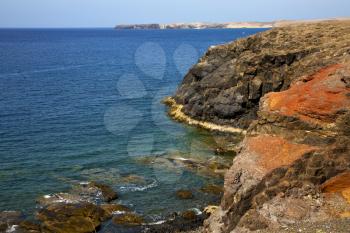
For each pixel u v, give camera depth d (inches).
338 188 1084.5
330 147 1146.7
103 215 1360.7
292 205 1039.6
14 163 1802.4
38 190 1547.7
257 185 1120.8
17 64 5236.2
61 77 4104.3
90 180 1644.9
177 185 1612.9
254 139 1299.2
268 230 984.3
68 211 1360.7
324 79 1412.4
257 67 2429.9
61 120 2469.2
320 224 953.5
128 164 1811.0
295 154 1169.4
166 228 1298.0
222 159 1915.6
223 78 2566.4
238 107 2431.1
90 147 2014.0
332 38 2486.5
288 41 2573.8
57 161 1833.2
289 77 2319.1
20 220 1325.0
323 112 1236.5
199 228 1291.8
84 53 6791.3
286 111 1316.4
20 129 2281.0
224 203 1194.6
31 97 3105.3
